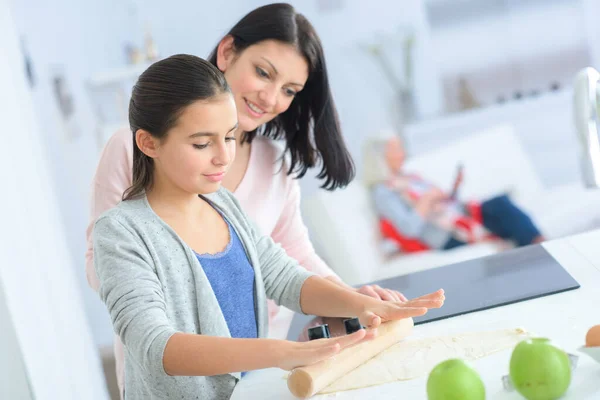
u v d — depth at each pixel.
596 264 1.35
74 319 2.25
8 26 2.18
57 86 3.29
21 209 2.08
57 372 2.10
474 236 3.00
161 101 1.15
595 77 1.23
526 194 3.17
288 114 1.68
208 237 1.27
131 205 1.22
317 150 1.70
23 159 2.14
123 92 3.34
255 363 1.05
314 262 1.74
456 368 0.88
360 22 3.46
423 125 3.47
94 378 2.33
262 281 1.35
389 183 3.11
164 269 1.18
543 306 1.22
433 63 3.51
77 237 3.37
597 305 1.18
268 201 1.69
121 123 3.36
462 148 3.26
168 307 1.18
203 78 1.15
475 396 0.87
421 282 1.46
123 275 1.13
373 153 3.47
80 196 3.36
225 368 1.05
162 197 1.23
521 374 0.89
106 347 3.35
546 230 3.04
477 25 3.50
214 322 1.21
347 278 2.86
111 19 3.30
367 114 3.52
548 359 0.88
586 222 3.04
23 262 2.04
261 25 1.53
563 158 3.51
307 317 1.43
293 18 1.54
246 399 1.10
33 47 3.25
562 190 3.21
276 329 1.48
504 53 3.52
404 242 2.96
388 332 1.18
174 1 3.33
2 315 1.94
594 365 0.96
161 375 1.11
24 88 2.24
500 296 1.29
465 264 1.51
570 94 3.48
